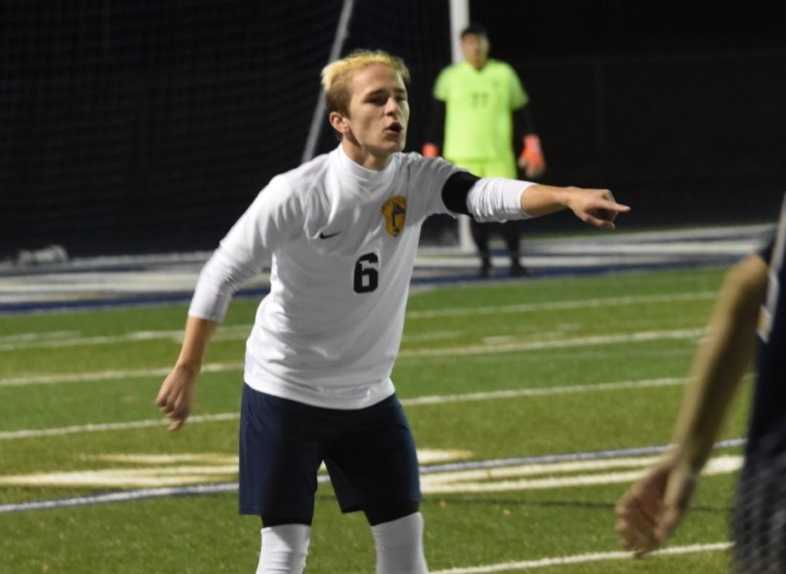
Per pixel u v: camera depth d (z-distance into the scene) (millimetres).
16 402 38281
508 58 102625
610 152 94625
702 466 10227
